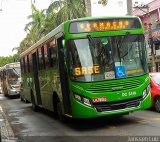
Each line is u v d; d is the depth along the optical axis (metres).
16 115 17.38
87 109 10.66
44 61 14.34
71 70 10.87
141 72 11.23
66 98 11.70
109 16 11.24
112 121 12.43
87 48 10.91
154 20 37.50
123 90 10.87
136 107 11.05
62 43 11.27
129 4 25.78
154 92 14.02
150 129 10.34
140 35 11.46
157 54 36.03
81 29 11.01
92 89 10.71
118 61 10.98
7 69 31.23
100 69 10.82
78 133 10.73
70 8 31.45
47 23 36.91
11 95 32.72
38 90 16.89
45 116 15.85
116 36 11.15
